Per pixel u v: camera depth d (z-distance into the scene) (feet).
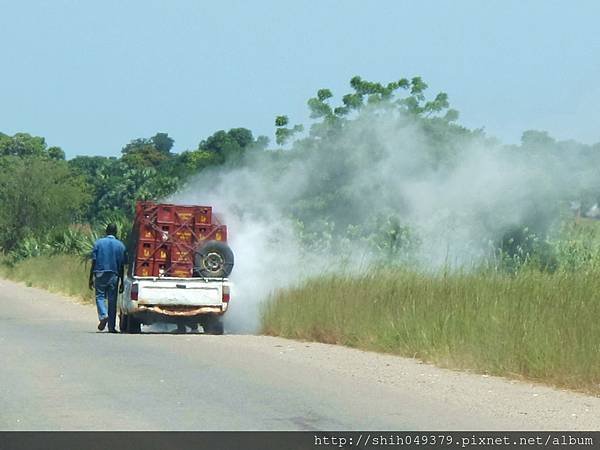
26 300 212.84
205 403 72.23
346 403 72.90
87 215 500.74
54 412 68.49
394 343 106.73
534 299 101.86
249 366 92.84
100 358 98.22
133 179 490.08
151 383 81.41
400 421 66.49
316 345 114.73
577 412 71.15
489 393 78.95
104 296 142.72
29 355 100.17
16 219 451.53
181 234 146.92
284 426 64.23
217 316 141.79
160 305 140.05
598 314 90.89
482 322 98.63
